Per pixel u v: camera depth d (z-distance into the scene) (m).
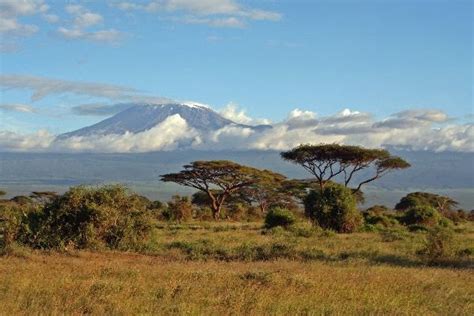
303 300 10.65
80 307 9.75
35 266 14.68
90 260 17.22
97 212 20.50
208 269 14.76
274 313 9.65
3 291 10.88
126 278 13.00
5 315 8.91
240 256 19.09
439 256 18.38
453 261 18.05
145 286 11.75
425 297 11.54
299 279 12.55
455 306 10.87
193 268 15.09
